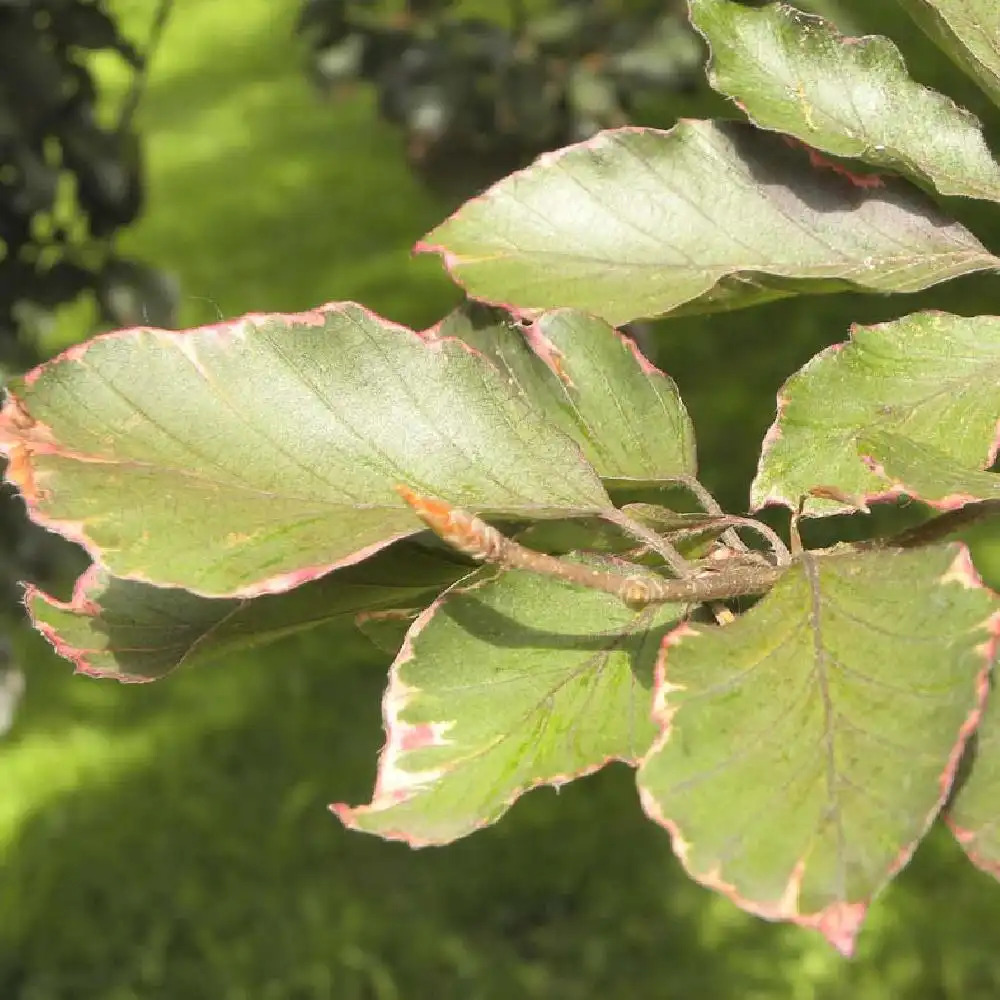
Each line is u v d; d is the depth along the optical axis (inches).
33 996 36.5
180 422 10.0
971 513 10.2
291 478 10.0
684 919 37.1
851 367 11.3
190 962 37.1
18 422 9.7
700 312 11.9
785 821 8.4
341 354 10.3
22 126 27.5
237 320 10.2
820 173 12.0
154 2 96.8
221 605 10.8
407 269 67.0
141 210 30.8
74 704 47.0
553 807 41.0
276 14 95.3
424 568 11.0
